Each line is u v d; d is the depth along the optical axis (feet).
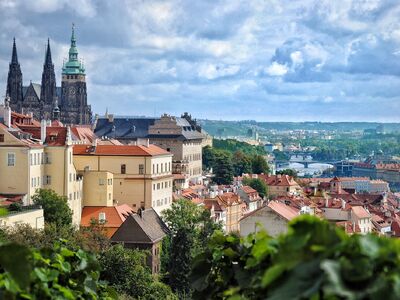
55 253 97.55
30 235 409.08
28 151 601.62
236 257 95.86
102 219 638.94
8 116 633.61
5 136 604.49
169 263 509.35
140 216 578.25
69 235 465.88
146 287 412.77
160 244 574.15
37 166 619.26
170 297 424.87
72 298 90.58
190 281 97.55
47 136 638.94
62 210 576.20
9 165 603.67
